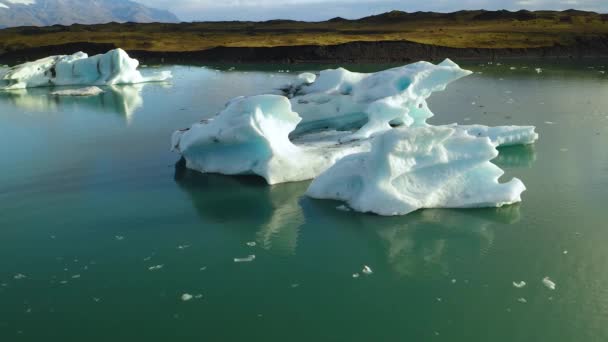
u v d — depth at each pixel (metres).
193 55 53.75
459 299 10.19
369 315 9.72
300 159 16.17
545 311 9.77
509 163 17.88
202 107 28.67
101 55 38.81
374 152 13.74
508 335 9.12
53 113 27.67
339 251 12.06
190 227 13.28
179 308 9.98
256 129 15.34
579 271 11.07
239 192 15.32
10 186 16.19
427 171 14.02
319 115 19.77
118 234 12.95
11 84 37.28
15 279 10.98
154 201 14.85
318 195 14.73
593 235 12.53
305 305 10.04
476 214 13.62
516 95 30.97
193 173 17.02
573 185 15.64
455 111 26.58
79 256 11.91
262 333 9.23
